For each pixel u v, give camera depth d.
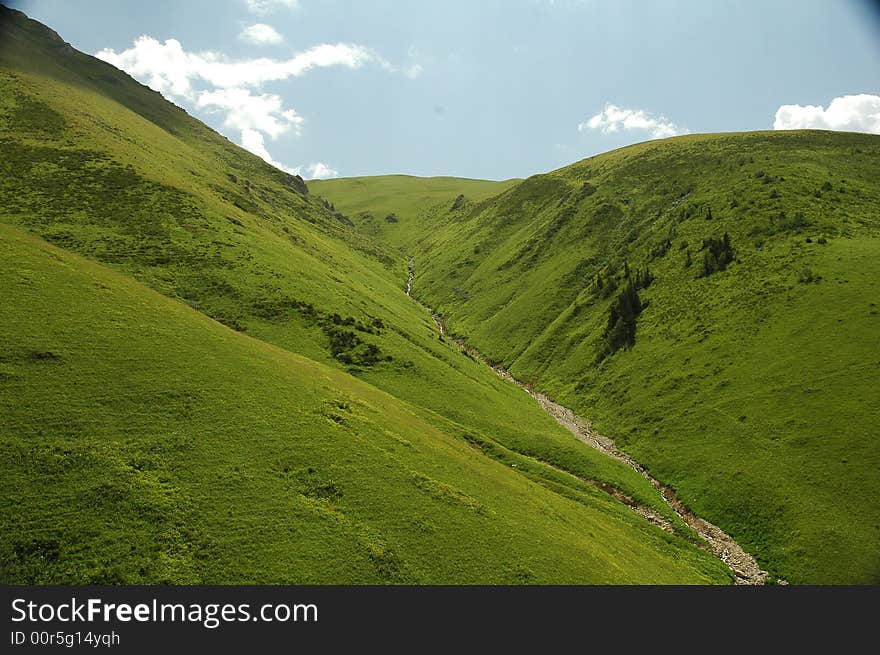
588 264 131.12
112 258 72.44
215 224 91.69
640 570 37.31
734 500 54.03
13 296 37.34
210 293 72.00
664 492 59.75
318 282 88.62
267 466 30.98
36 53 163.75
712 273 92.75
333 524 28.31
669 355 81.50
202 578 23.48
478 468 42.50
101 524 24.12
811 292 74.31
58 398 30.30
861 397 56.91
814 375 62.47
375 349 71.81
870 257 76.38
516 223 193.25
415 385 68.38
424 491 33.56
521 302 131.00
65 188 86.94
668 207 134.38
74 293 40.69
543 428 72.62
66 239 73.69
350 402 42.53
